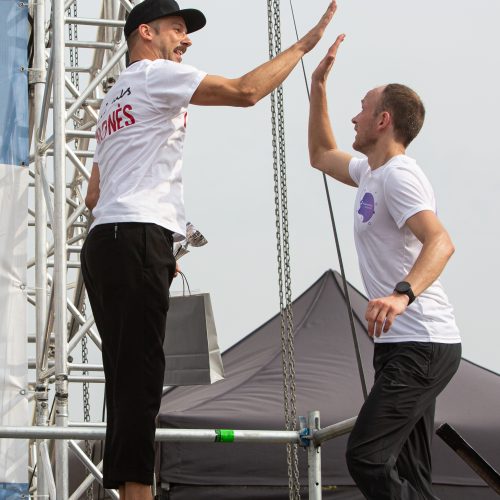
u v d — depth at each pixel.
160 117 3.98
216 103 4.01
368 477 4.02
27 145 5.73
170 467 8.54
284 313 5.28
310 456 5.08
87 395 8.28
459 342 4.25
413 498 4.09
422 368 4.12
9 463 5.31
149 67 4.02
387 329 3.82
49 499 6.60
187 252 5.97
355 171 4.79
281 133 5.35
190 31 4.28
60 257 5.74
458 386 9.96
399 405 4.07
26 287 5.52
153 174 3.95
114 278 3.85
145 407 3.82
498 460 9.25
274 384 9.98
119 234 3.85
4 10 5.88
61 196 5.85
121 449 3.79
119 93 4.04
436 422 9.23
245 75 4.03
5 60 5.81
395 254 4.25
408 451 4.32
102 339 3.96
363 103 4.51
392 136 4.41
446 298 4.29
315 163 4.98
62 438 4.58
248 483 8.62
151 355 3.85
